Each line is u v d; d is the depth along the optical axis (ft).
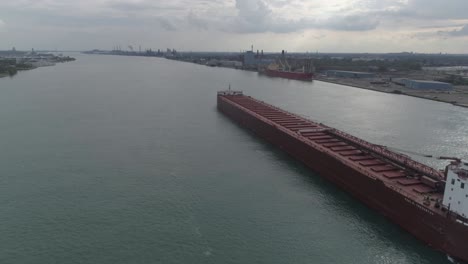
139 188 213.46
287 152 288.10
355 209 190.90
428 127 377.71
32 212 182.50
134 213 182.70
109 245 154.71
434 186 174.81
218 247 155.02
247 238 162.30
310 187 219.20
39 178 226.99
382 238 163.94
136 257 146.92
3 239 157.69
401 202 169.68
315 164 245.04
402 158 213.66
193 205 192.75
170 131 355.77
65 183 219.61
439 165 260.83
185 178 230.07
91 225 170.60
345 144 258.57
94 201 195.62
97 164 253.85
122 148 293.64
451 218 144.77
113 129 358.43
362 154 234.38
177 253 150.10
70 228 167.73
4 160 259.19
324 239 162.81
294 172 245.04
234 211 186.80
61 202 194.08
